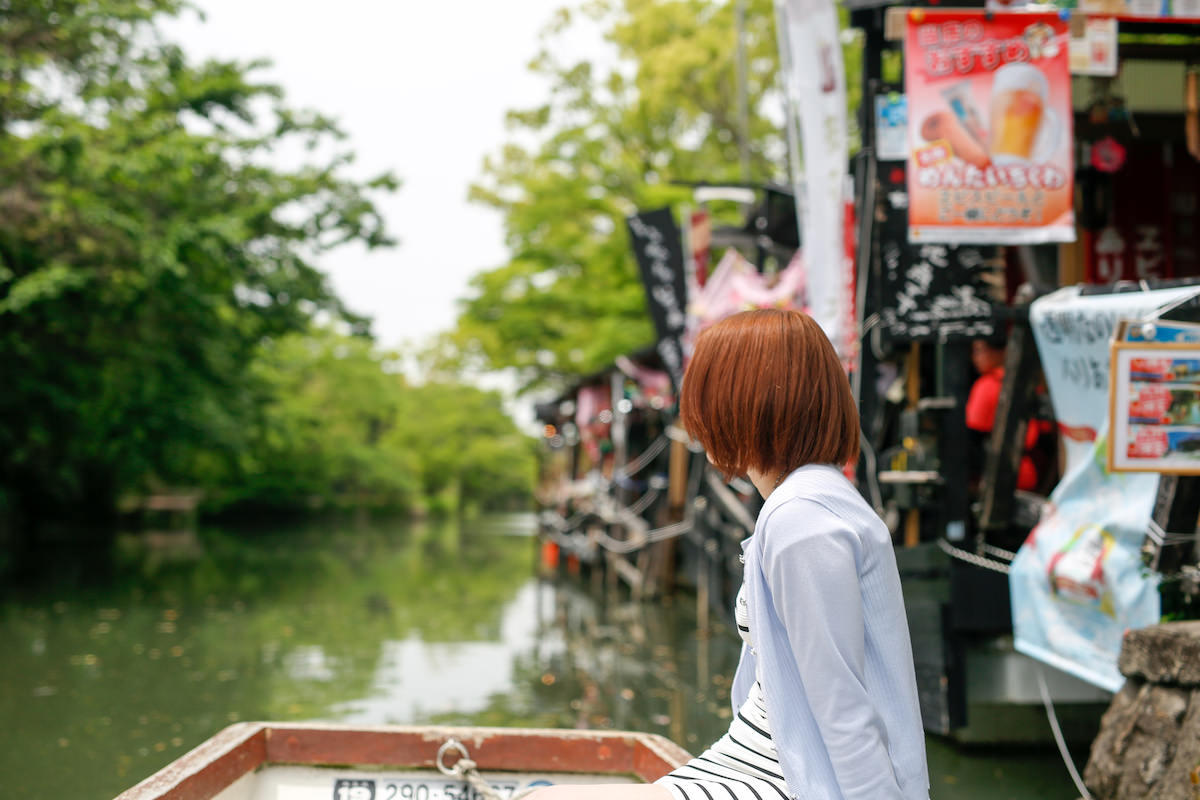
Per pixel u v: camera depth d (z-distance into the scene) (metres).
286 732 3.08
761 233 9.84
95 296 17.45
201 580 16.52
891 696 1.62
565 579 17.36
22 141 15.97
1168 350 3.53
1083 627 4.28
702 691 7.63
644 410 15.09
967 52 5.15
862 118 5.65
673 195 19.89
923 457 5.36
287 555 23.53
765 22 20.70
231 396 21.33
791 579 1.57
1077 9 5.14
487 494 82.94
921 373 5.89
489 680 8.08
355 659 9.06
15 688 7.77
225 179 18.58
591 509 16.61
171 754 5.88
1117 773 3.70
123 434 20.03
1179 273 6.86
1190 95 6.26
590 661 8.95
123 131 16.44
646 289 10.36
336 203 19.39
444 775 3.07
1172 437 3.54
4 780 5.34
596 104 23.23
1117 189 6.89
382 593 14.81
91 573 17.38
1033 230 5.16
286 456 46.59
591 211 23.19
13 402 19.34
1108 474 4.17
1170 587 3.89
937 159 5.16
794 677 1.63
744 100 15.49
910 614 5.43
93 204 15.76
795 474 1.70
